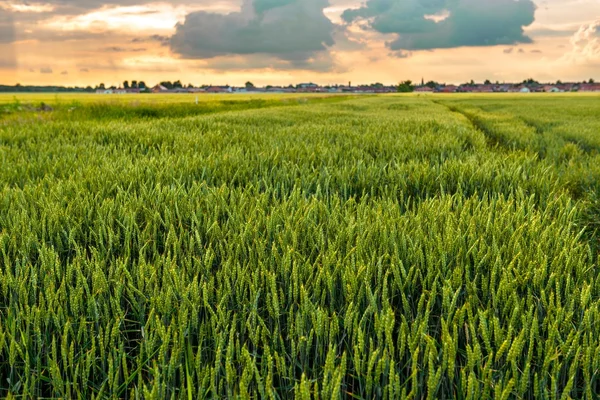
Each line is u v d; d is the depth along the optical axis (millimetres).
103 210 3492
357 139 9094
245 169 5605
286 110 23969
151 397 1547
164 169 5305
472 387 1551
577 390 1882
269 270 2533
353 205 3957
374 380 1665
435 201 3850
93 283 2252
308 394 1500
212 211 3607
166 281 2301
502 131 14086
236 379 1847
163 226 3498
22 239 2844
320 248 2840
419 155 7613
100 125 11805
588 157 9562
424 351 1909
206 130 11695
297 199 3955
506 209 3637
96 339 2072
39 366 1848
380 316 1952
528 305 2029
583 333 2010
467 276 2279
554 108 31156
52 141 8477
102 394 1726
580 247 2932
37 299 2449
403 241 2654
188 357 1909
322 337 2008
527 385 1757
